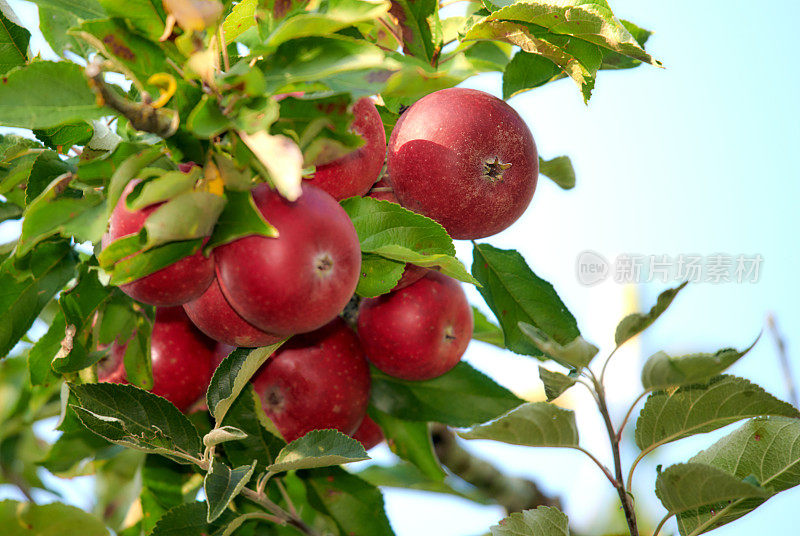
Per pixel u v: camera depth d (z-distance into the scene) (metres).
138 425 0.90
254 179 0.85
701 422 0.90
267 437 0.95
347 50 0.83
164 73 0.83
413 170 0.91
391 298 0.95
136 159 0.83
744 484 0.86
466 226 0.93
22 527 0.93
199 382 0.96
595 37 0.92
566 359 0.87
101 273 0.84
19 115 0.83
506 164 0.92
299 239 0.85
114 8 0.82
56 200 0.85
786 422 0.91
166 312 0.95
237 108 0.82
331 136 0.84
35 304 0.94
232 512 0.95
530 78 0.97
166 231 0.82
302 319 0.86
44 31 0.92
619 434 0.89
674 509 0.89
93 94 0.84
